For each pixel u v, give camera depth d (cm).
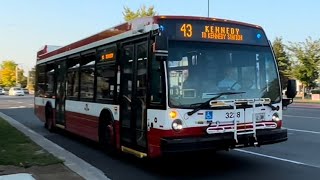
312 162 1023
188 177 874
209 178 861
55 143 1384
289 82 962
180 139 812
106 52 1116
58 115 1580
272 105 914
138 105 923
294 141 1380
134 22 956
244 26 922
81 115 1306
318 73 5241
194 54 856
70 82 1432
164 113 820
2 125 1795
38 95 1922
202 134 834
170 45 840
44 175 842
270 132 899
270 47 949
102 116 1139
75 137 1553
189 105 830
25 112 3005
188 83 840
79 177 830
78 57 1352
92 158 1109
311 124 1944
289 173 899
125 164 1023
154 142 851
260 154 1139
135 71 941
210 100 845
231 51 894
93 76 1207
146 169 963
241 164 1005
